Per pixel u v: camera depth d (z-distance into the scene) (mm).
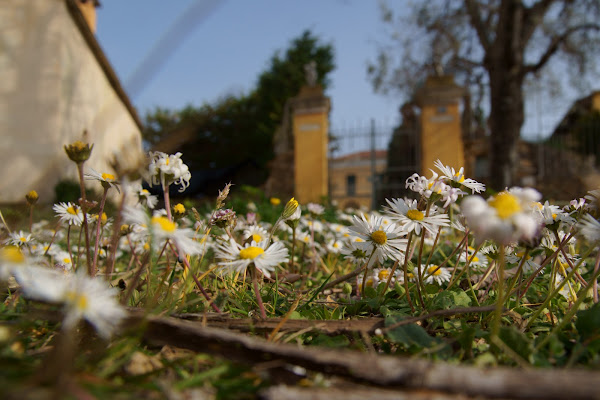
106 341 116
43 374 84
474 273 248
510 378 81
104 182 170
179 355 124
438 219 170
